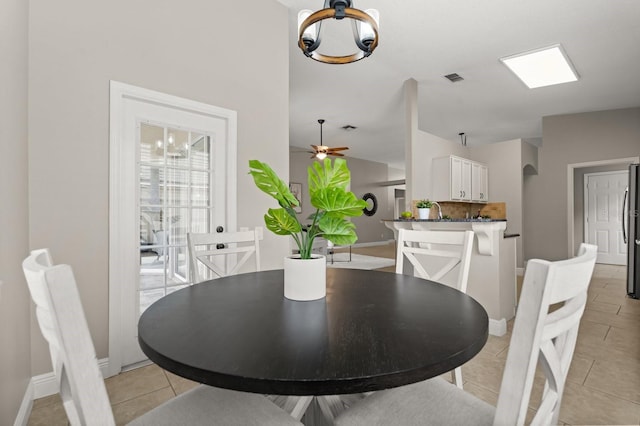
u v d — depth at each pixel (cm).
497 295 270
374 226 1073
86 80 190
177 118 232
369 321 91
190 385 189
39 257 75
